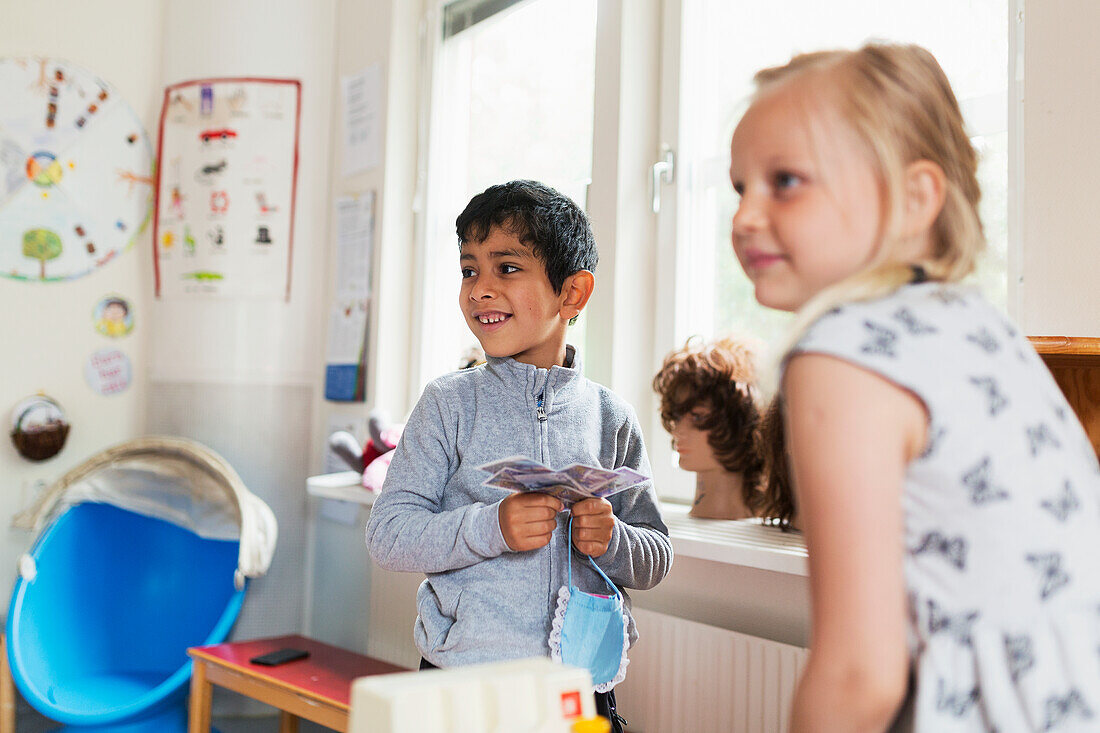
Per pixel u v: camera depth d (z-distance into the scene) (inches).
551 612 44.5
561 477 39.6
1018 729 19.7
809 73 22.6
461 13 102.7
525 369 47.7
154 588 103.6
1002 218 54.6
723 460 64.2
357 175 108.1
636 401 78.4
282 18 111.0
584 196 84.8
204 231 110.0
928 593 20.9
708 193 76.1
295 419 109.0
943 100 22.9
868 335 21.0
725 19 75.6
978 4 57.6
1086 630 20.4
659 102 79.4
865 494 19.9
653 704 64.2
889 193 21.6
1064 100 46.9
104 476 100.9
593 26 84.9
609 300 77.4
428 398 48.9
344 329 107.0
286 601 106.1
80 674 96.9
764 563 52.6
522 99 93.4
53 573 98.6
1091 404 39.2
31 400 113.3
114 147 120.0
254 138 110.0
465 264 48.7
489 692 18.4
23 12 117.0
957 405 20.7
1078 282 46.0
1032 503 20.9
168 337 110.8
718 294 75.2
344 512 103.1
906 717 21.0
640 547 46.7
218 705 105.6
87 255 118.6
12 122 116.3
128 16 121.0
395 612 94.1
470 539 42.5
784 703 55.7
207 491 101.3
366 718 17.9
